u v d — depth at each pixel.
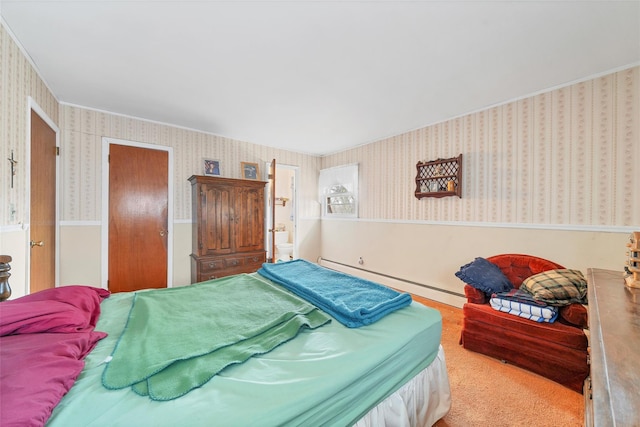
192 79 2.33
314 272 2.13
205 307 1.45
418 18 1.58
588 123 2.22
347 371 0.95
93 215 3.00
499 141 2.76
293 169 4.83
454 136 3.14
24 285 1.88
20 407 0.62
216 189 3.35
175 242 3.53
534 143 2.52
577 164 2.28
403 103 2.80
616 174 2.10
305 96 2.66
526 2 1.45
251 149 4.25
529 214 2.55
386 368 1.11
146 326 1.19
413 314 1.44
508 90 2.50
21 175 1.83
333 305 1.40
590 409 0.95
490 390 1.71
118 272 3.14
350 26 1.66
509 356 1.97
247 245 3.58
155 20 1.61
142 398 0.76
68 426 0.65
